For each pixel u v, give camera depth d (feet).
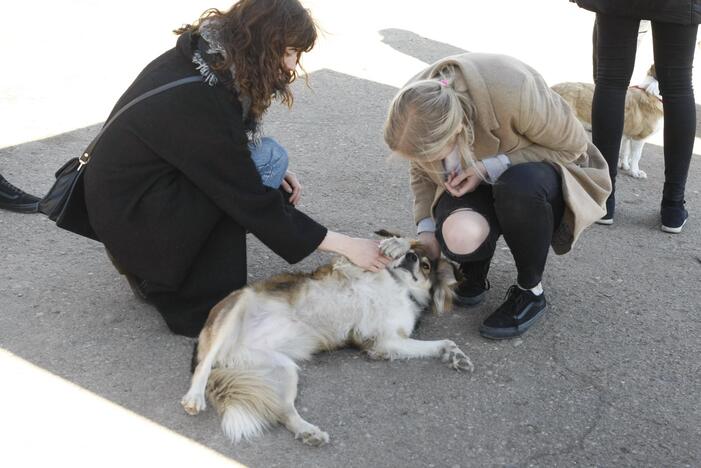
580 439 9.25
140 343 10.68
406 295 11.19
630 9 12.69
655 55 13.56
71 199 10.53
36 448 8.63
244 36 9.38
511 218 10.30
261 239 10.19
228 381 9.31
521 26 29.19
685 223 15.03
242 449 8.84
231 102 9.72
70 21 26.55
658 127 16.61
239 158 9.78
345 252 10.59
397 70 23.38
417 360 10.70
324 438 8.93
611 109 13.58
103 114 18.97
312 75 22.54
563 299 12.25
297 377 9.98
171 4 29.53
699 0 12.66
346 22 28.17
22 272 12.26
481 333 11.17
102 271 12.45
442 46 25.95
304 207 15.02
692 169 17.53
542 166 10.43
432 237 11.68
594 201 10.90
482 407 9.75
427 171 10.57
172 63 9.94
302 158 17.22
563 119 10.22
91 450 8.66
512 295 11.29
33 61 22.33
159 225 10.05
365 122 19.49
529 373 10.44
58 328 10.89
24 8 27.71
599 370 10.55
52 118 18.52
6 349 10.34
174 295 10.69
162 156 9.78
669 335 11.43
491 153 10.34
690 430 9.48
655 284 12.83
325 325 10.93
